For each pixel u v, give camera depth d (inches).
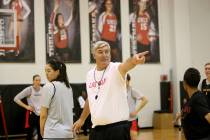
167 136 590.6
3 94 599.8
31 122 506.0
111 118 194.5
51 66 236.2
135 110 344.5
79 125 229.1
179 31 750.5
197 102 218.4
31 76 634.8
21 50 629.9
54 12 661.3
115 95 196.7
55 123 226.4
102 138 195.9
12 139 590.6
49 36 653.9
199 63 765.9
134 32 728.3
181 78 742.5
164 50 755.4
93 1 694.5
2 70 613.9
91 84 206.7
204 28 771.4
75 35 676.1
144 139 555.5
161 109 739.4
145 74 733.3
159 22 754.2
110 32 706.2
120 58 711.7
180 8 753.6
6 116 598.2
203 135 217.9
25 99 599.2
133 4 730.8
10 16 623.5
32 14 642.2
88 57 685.3
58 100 228.5
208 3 770.2
